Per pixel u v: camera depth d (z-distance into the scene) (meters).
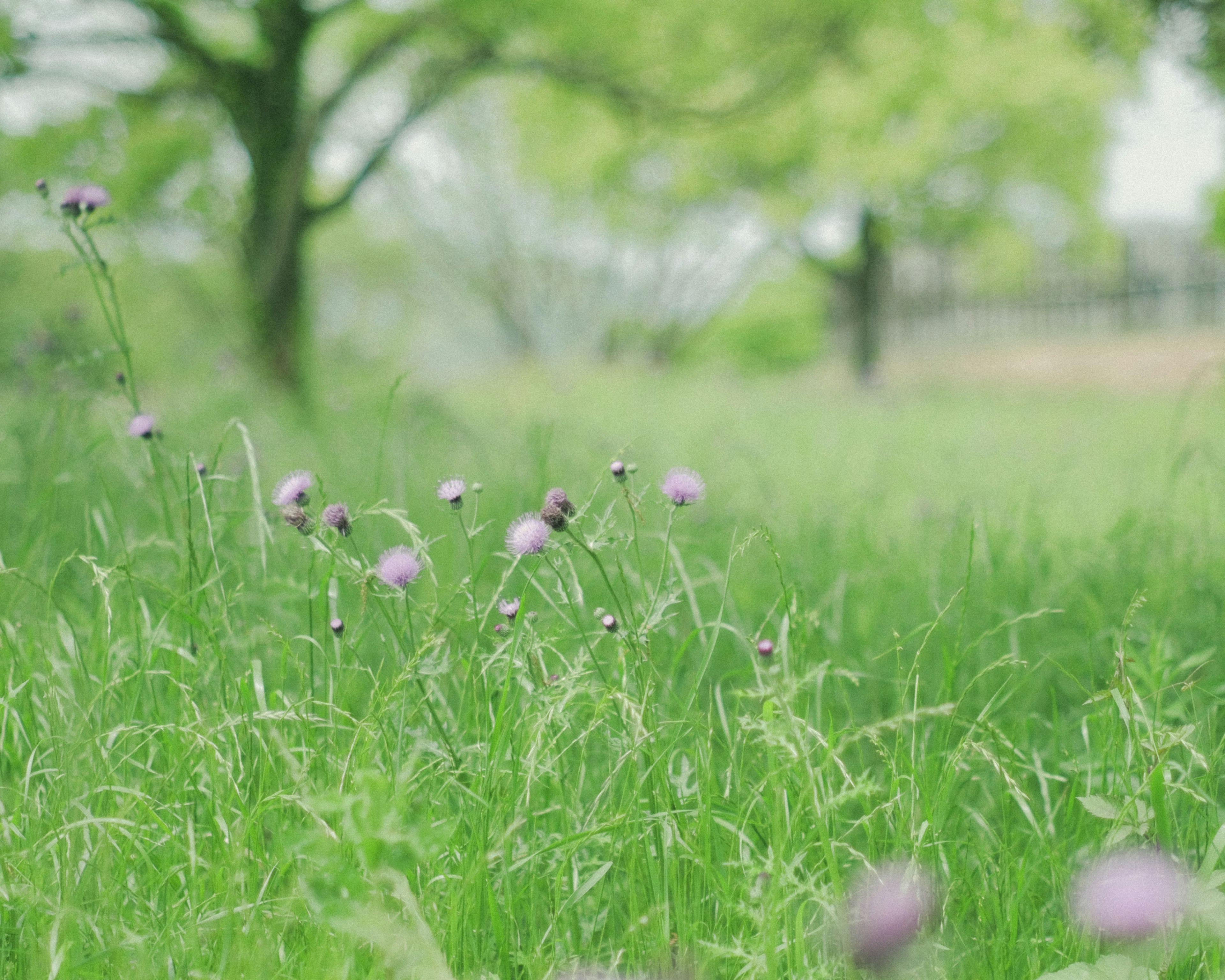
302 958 1.18
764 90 12.19
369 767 1.30
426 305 39.62
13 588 2.08
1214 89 8.08
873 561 3.11
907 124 16.38
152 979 1.08
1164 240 22.64
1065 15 10.78
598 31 11.16
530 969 1.17
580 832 1.30
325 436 5.23
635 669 1.45
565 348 38.34
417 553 1.51
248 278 11.43
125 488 3.21
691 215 28.75
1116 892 1.05
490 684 1.56
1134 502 3.90
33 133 10.20
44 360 5.12
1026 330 26.06
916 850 1.25
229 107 11.27
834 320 31.94
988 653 2.21
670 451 6.11
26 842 1.32
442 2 10.67
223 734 1.48
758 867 1.23
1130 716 1.37
